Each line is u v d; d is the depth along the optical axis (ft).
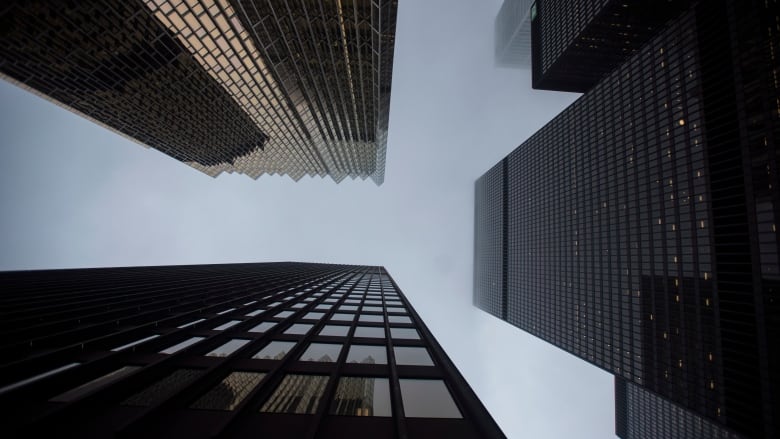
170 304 90.17
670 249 231.71
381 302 118.21
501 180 603.26
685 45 228.02
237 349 56.54
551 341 400.06
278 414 38.04
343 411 40.22
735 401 184.44
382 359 57.88
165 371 46.34
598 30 409.69
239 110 269.23
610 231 294.66
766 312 173.68
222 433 33.30
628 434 525.34
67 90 222.48
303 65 223.51
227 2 157.07
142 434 32.37
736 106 194.08
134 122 275.59
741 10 194.70
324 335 70.74
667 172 236.84
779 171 173.27
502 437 34.45
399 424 36.42
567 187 369.91
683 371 216.33
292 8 169.68
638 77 268.00
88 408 35.19
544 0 529.86
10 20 157.89
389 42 189.67
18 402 35.42
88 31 169.07
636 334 259.19
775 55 179.01
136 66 200.85
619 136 286.87
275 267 298.56
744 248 187.83
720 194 201.36
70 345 51.80
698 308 208.74
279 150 376.48
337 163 479.00
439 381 50.34
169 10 159.22
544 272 420.77
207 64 205.77
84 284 126.93
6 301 88.79
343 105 290.35
